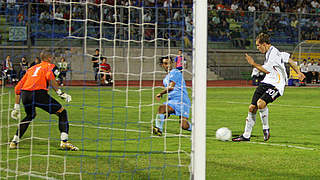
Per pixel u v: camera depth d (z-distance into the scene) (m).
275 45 127.06
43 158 24.14
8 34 90.31
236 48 126.56
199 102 17.73
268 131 30.56
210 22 124.88
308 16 129.12
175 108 30.91
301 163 23.72
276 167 22.70
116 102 59.53
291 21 128.38
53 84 26.75
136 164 22.81
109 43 106.00
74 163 22.98
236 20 126.12
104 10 103.69
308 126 38.62
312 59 108.62
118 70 108.44
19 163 22.88
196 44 17.83
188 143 29.17
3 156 24.59
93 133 33.19
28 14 87.31
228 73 125.81
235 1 135.25
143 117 43.91
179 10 111.94
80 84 92.38
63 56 79.25
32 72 26.94
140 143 29.09
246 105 57.09
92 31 101.94
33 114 27.09
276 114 47.78
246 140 30.45
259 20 126.94
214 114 46.94
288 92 84.12
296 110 51.91
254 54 127.00
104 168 21.92
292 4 139.50
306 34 129.25
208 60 124.94
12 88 69.62
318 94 78.94
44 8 93.50
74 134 32.66
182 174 20.77
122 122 39.84
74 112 47.59
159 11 111.56
